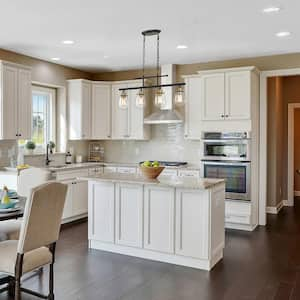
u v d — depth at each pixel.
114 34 4.58
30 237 2.67
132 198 4.21
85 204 6.29
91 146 7.41
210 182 3.93
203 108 5.72
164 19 4.00
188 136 6.21
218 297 3.14
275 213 6.86
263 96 5.83
